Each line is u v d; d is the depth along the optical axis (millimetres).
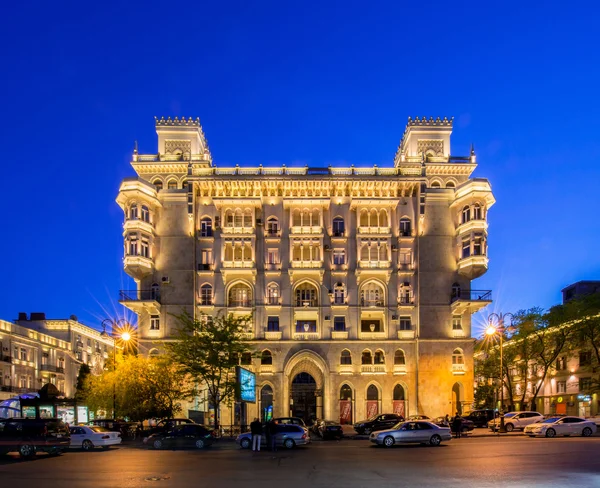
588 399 79062
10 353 80312
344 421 68938
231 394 56281
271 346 69938
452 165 74500
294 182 72312
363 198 71938
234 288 72188
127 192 68688
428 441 39062
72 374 99875
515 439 45594
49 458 33531
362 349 70250
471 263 68000
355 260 72000
